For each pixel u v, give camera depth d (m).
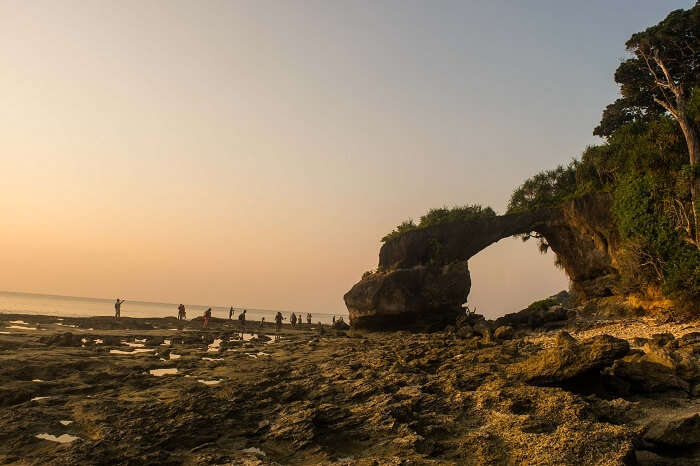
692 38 35.81
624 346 12.16
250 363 18.94
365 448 8.41
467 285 42.59
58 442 8.05
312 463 7.58
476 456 7.84
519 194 48.78
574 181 46.69
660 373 12.62
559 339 14.87
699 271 26.58
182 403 9.67
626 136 38.09
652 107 43.06
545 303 43.03
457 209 46.84
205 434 8.51
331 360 19.78
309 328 56.09
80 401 10.81
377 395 11.80
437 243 42.62
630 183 33.72
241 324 48.69
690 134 30.78
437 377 14.88
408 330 41.06
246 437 8.70
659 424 8.11
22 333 27.16
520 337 29.31
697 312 26.70
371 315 40.69
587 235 40.09
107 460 6.85
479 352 20.39
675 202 30.30
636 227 32.41
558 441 7.60
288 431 8.70
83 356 18.62
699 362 13.98
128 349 22.92
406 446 8.16
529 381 12.90
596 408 10.46
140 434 8.04
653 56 37.06
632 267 32.34
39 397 11.62
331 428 9.10
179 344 27.38
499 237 43.75
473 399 11.20
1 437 8.18
